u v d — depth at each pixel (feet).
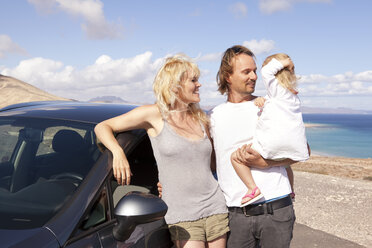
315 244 18.31
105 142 7.33
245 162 8.59
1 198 6.88
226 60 9.12
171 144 7.74
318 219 23.86
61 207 6.53
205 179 8.00
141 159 8.96
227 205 8.84
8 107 10.25
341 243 18.67
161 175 7.98
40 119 8.69
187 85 7.95
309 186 36.50
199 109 8.46
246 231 8.80
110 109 9.50
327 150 418.10
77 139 7.93
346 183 39.86
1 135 8.39
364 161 130.93
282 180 8.84
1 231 5.79
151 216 6.30
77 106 9.74
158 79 7.86
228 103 9.28
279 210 8.70
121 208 6.28
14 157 7.90
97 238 6.32
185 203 7.79
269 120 8.38
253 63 9.07
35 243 5.60
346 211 26.40
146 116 7.84
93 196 6.71
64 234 5.94
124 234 6.44
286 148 8.32
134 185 8.50
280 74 8.50
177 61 7.88
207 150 8.11
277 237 8.74
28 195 6.89
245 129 8.93
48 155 7.75
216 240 8.25
